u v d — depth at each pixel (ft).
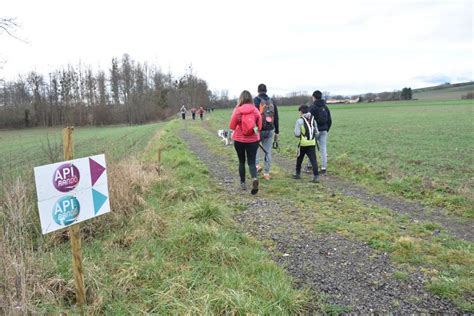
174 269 11.98
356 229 16.49
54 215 8.74
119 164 22.40
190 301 9.85
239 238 14.92
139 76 222.89
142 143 55.72
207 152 43.60
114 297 10.34
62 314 9.15
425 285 11.63
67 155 9.05
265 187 24.58
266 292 10.64
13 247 10.81
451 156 40.24
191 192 20.74
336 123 106.01
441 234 16.21
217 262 12.64
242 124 21.53
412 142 54.75
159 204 18.75
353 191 23.90
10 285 9.14
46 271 11.04
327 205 20.45
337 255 13.89
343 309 10.36
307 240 15.31
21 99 205.77
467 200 20.53
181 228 14.80
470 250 14.33
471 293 11.15
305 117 25.99
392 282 11.89
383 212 19.20
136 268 11.66
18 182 14.82
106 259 12.37
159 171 25.23
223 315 9.48
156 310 9.75
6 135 133.08
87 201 9.64
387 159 38.01
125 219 16.22
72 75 210.38
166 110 221.87
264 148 26.45
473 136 62.54
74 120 200.64
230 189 24.08
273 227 16.79
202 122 118.73
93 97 212.84
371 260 13.48
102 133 107.14
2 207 14.03
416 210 19.94
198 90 252.62
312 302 10.70
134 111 208.44
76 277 9.62
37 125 203.31
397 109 209.77
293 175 28.04
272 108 25.75
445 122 98.84
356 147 48.55
